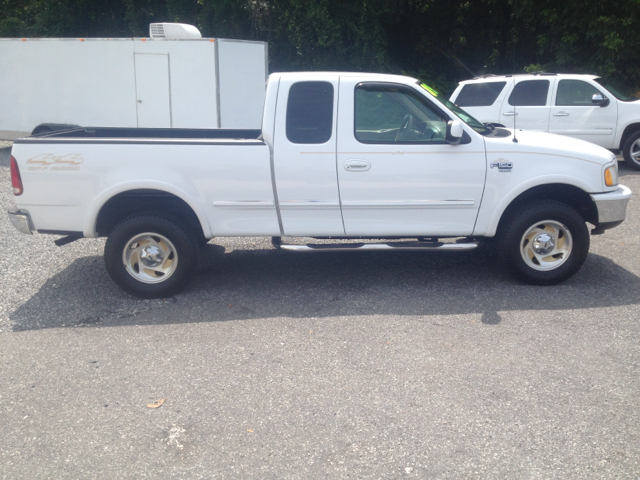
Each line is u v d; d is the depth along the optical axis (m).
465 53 22.88
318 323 4.98
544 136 5.82
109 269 5.52
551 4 16.88
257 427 3.51
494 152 5.43
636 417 3.53
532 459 3.17
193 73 12.77
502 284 5.82
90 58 13.40
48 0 20.22
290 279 6.11
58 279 6.20
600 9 16.11
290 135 5.41
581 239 5.56
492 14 21.72
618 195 5.53
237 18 20.42
